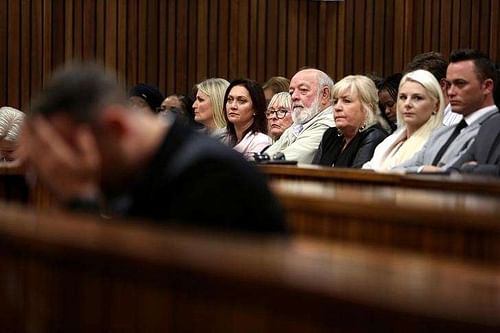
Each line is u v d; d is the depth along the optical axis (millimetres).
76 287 2494
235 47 13516
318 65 13844
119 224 2523
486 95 6645
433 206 3945
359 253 3078
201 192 2896
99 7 12977
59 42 12836
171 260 2195
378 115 7480
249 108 8391
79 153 2930
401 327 1819
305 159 8047
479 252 3811
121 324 2367
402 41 13922
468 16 13977
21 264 2680
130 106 3047
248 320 2076
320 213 4434
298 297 1969
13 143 7996
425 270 2246
